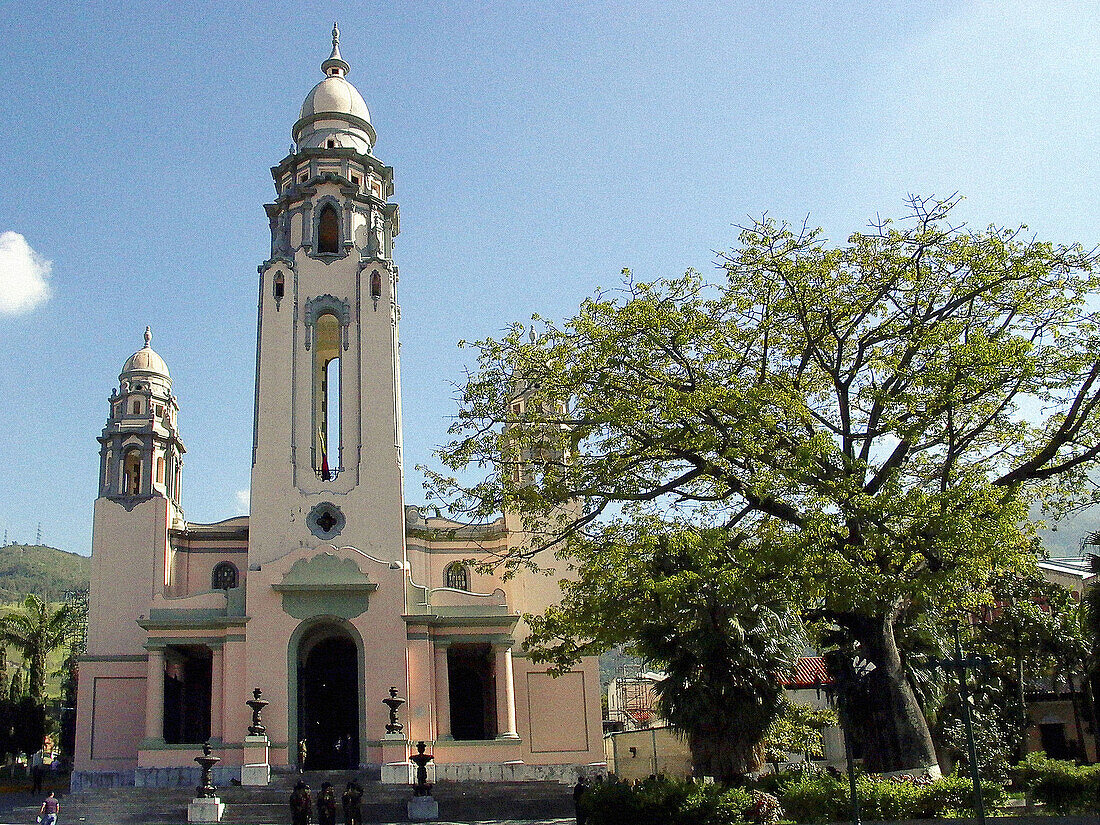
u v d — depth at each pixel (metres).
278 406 48.97
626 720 71.12
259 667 43.53
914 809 22.44
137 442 52.50
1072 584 52.84
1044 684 50.78
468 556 52.62
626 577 28.92
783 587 24.72
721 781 29.33
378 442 48.97
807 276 27.25
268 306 50.59
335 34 58.88
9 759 69.50
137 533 50.50
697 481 28.86
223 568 52.19
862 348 27.67
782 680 31.25
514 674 48.84
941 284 26.67
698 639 29.45
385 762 41.72
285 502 47.47
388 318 51.16
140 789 39.53
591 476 28.03
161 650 44.31
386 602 44.88
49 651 75.31
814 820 23.05
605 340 27.69
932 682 33.09
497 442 29.98
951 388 24.75
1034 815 22.58
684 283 28.52
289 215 52.91
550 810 38.62
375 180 55.34
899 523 23.77
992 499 23.61
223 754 42.50
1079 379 25.39
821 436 24.42
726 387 26.42
